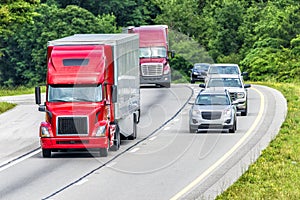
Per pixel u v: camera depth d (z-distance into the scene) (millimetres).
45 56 160750
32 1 101125
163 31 97438
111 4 183000
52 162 41344
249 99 79812
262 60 161875
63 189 32594
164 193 31000
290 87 100750
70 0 179625
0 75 164375
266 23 172500
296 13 170500
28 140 51125
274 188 31109
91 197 30469
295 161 38812
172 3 183000
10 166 40188
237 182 32688
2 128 58094
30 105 77875
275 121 58375
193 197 29734
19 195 31422
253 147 44531
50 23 162625
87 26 164625
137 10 185000
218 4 195625
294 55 162125
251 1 198625
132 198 30047
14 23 102688
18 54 164625
